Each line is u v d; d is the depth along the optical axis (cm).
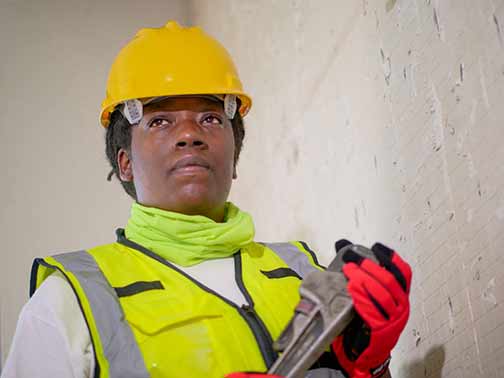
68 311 107
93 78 279
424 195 119
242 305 110
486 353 104
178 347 102
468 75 106
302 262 126
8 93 269
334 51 155
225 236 117
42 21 279
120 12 289
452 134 110
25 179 264
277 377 89
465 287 108
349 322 94
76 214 265
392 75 129
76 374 102
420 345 122
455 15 109
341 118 152
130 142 125
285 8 188
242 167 239
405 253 126
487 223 102
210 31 273
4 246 257
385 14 131
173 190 118
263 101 210
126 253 117
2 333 250
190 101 122
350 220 149
